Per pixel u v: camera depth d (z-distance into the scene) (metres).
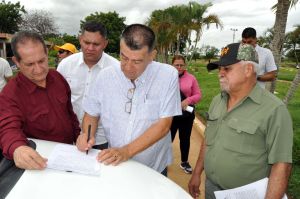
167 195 1.81
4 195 1.59
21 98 2.18
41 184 1.68
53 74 2.41
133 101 2.29
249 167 2.15
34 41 2.09
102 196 1.66
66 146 2.17
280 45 5.80
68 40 54.56
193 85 5.04
